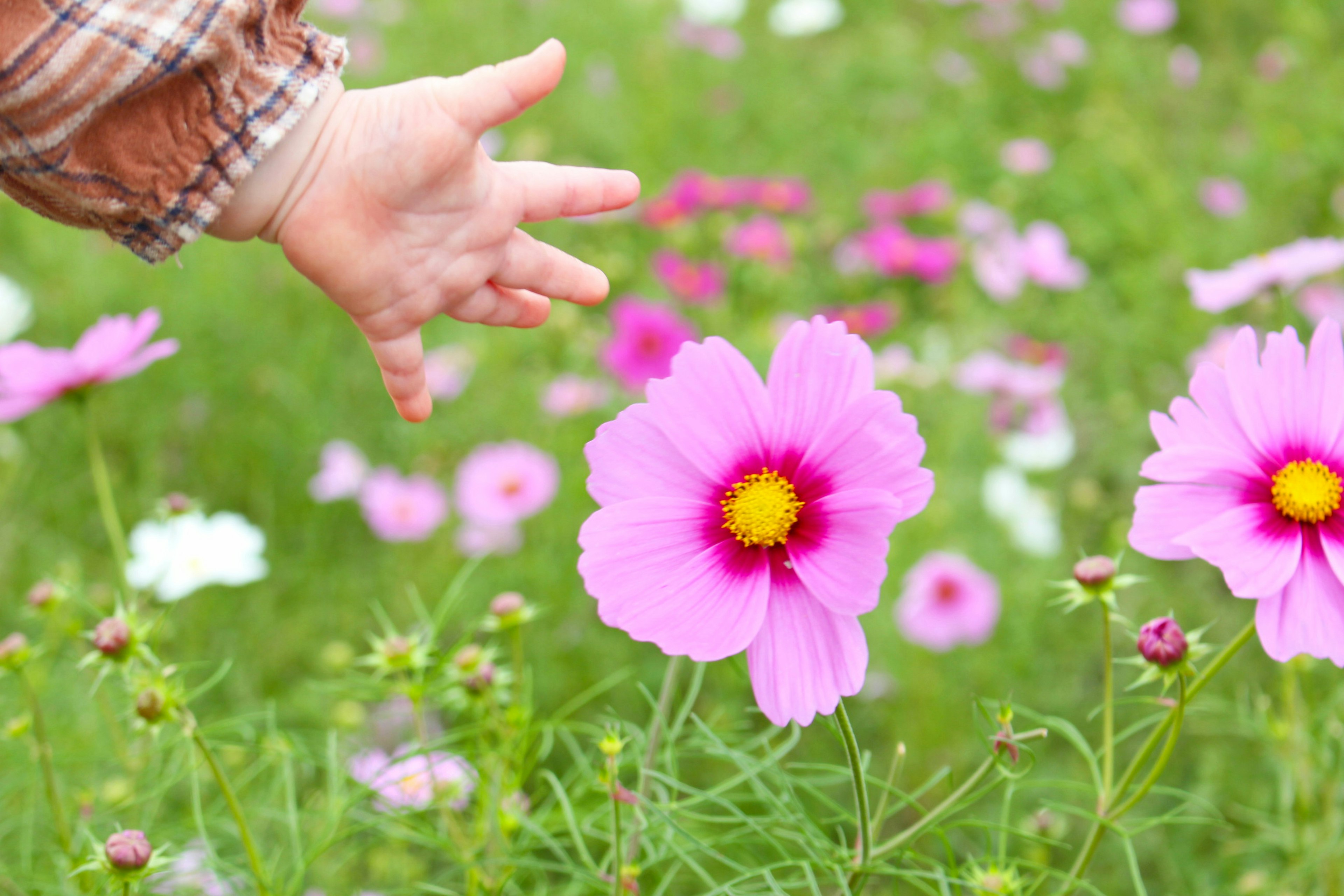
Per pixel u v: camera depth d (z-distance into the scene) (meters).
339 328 1.79
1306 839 0.88
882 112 2.58
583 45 2.79
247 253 1.89
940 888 0.77
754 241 1.72
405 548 1.42
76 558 1.33
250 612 1.31
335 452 1.46
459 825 0.89
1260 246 1.92
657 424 0.69
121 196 0.74
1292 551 0.70
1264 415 0.71
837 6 2.91
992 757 0.72
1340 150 2.10
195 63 0.73
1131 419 1.59
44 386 0.88
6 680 0.93
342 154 0.75
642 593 0.68
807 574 0.67
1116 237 2.04
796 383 0.69
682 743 0.92
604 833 0.82
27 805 0.88
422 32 2.69
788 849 0.90
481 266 0.77
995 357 1.46
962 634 1.21
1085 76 2.68
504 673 0.82
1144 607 1.29
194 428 1.58
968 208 1.94
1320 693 0.95
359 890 0.83
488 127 0.75
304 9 0.76
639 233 1.95
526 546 1.40
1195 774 1.08
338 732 0.95
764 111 2.62
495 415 1.58
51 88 0.73
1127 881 1.00
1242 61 2.75
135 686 0.77
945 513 1.35
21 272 1.82
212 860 0.78
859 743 1.17
